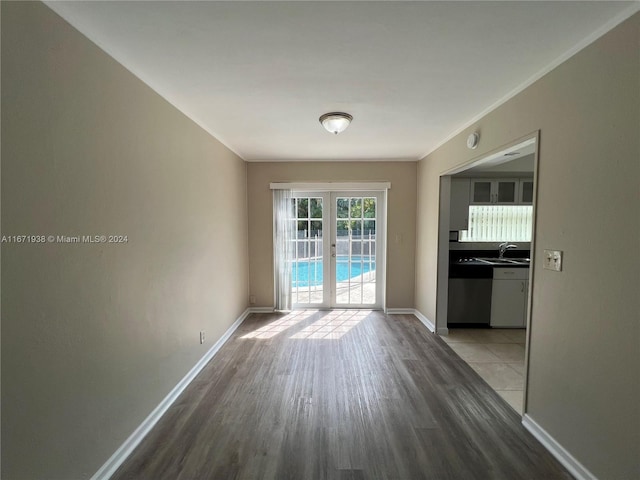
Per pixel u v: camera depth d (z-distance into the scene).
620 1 1.15
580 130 1.44
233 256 3.52
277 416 1.95
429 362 2.74
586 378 1.42
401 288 4.18
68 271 1.25
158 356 1.94
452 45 1.47
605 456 1.33
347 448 1.67
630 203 1.21
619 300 1.26
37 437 1.13
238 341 3.22
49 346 1.17
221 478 1.48
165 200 2.01
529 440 1.74
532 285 1.79
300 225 4.31
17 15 1.03
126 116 1.61
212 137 2.84
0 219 0.99
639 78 1.17
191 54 1.54
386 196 4.10
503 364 2.71
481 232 4.33
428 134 2.93
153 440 1.74
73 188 1.26
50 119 1.15
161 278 1.97
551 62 1.61
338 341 3.22
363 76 1.78
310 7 1.20
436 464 1.56
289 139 3.09
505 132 2.06
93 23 1.28
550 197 1.64
